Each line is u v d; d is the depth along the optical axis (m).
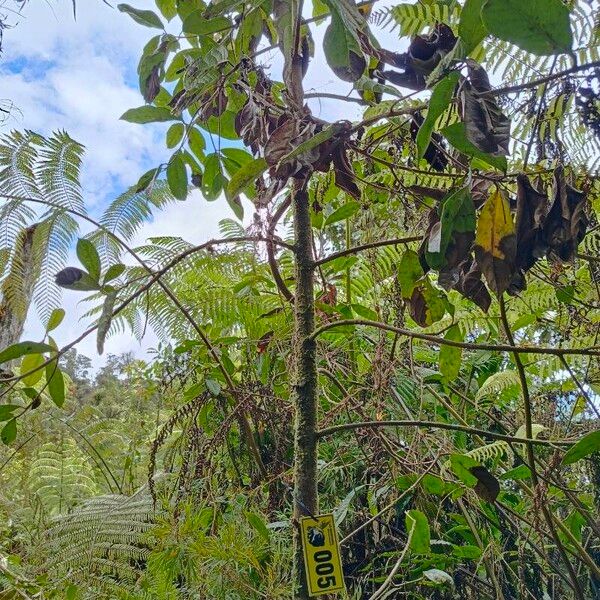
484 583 1.26
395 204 1.26
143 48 1.31
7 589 1.20
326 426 1.19
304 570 0.78
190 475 1.21
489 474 0.93
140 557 1.47
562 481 1.24
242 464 1.45
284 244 0.94
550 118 0.79
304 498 0.82
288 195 1.10
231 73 1.03
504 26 0.53
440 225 0.72
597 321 1.23
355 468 1.34
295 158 0.79
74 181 1.18
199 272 1.65
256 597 1.07
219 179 1.25
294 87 0.93
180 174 1.15
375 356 1.18
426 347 1.64
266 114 0.96
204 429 1.32
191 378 1.49
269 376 1.37
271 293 1.49
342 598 1.00
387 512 1.29
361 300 1.66
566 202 0.69
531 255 0.70
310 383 0.87
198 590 1.10
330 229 1.63
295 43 0.95
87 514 1.56
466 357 1.58
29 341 0.80
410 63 0.81
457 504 1.37
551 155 0.82
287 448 1.34
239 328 1.75
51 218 0.88
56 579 1.39
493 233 0.68
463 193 0.67
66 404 2.54
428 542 1.00
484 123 0.60
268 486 1.24
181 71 1.22
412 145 1.09
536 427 1.22
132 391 2.54
